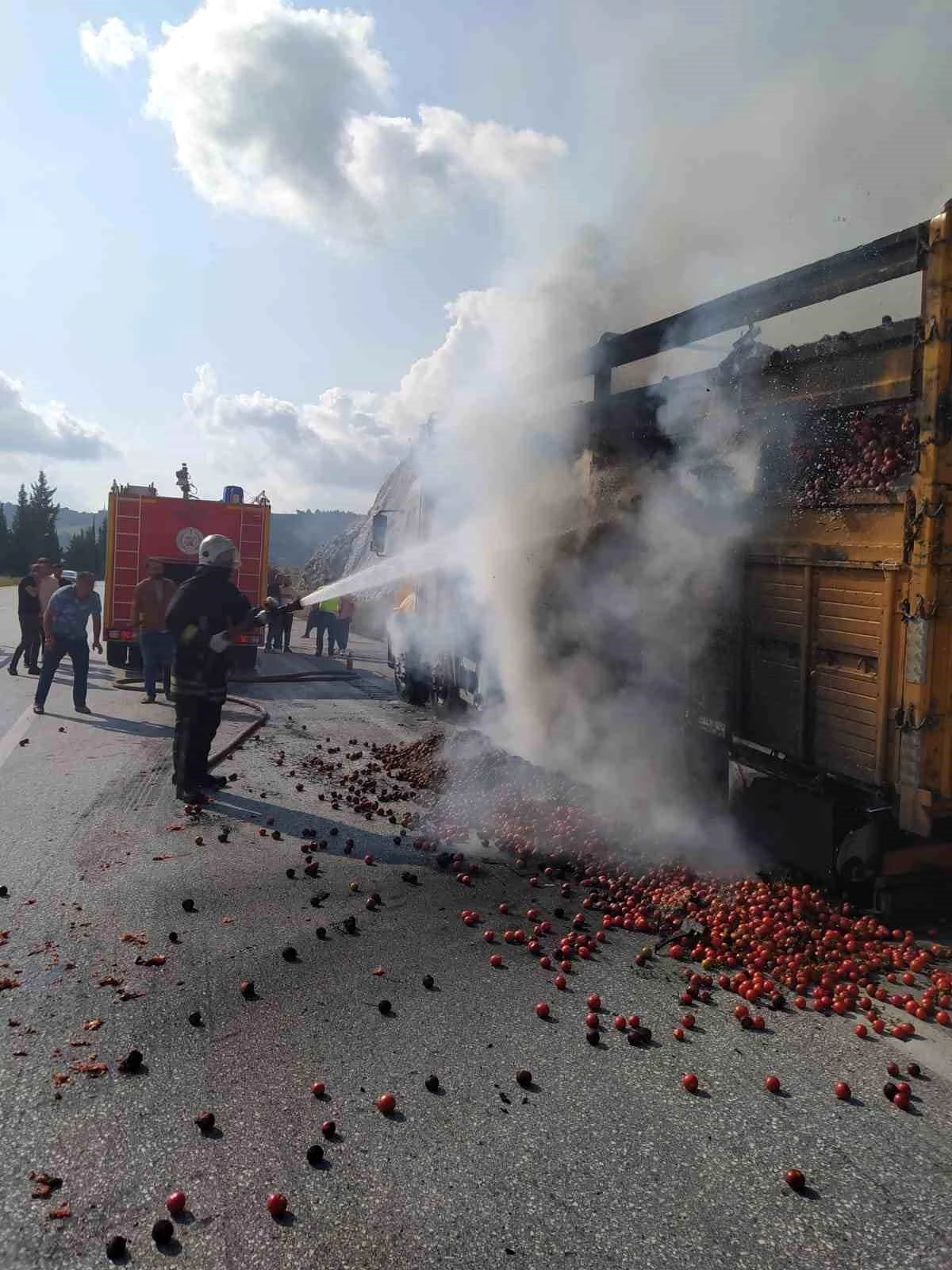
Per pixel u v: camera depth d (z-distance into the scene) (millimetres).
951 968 4570
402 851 6262
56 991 3973
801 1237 2555
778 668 5816
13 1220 2529
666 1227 2580
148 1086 3236
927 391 4551
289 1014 3832
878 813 4906
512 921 5016
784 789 5711
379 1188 2713
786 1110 3230
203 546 7426
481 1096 3250
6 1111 3053
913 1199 2736
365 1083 3307
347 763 9242
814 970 4398
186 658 7309
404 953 4516
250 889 5348
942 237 4492
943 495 4531
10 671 15609
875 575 4898
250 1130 2986
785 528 5719
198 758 7441
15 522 93312
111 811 6969
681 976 4426
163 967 4258
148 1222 2545
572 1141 2988
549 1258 2441
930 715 4582
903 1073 3520
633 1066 3514
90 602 11617
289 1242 2473
